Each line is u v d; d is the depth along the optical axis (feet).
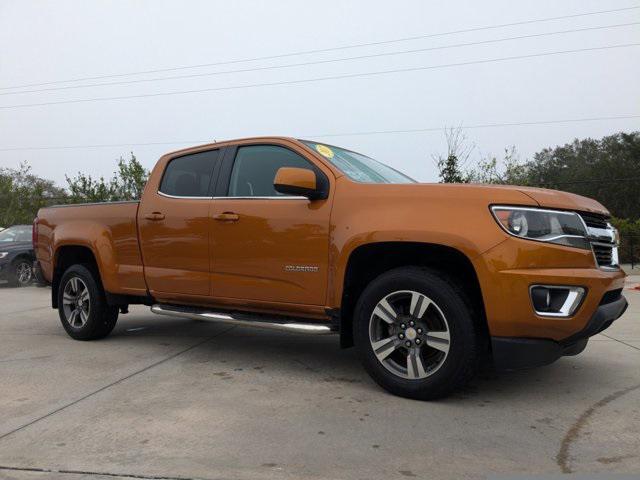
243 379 13.98
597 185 182.50
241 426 10.59
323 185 13.57
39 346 18.12
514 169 87.30
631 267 60.29
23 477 8.46
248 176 15.08
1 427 10.59
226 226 14.76
